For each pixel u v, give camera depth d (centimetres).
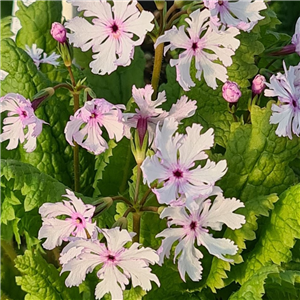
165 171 17
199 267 19
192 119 24
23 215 23
